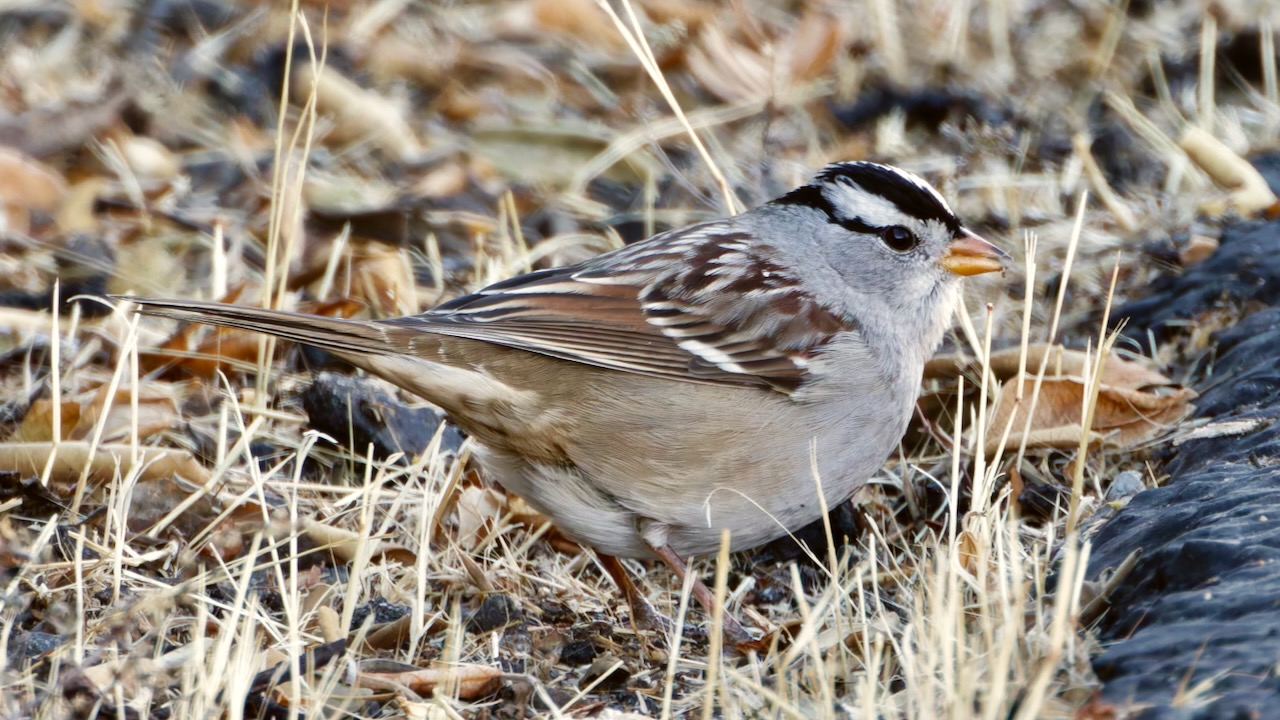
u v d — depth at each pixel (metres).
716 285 7.71
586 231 11.58
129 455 7.95
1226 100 13.34
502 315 7.41
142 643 6.53
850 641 6.74
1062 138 12.44
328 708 6.21
